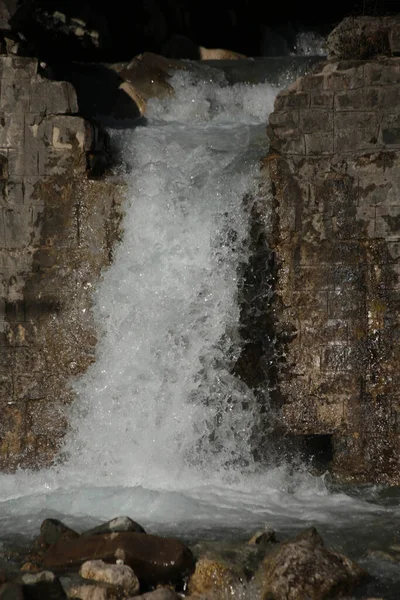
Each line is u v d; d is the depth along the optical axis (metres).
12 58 16.03
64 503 13.48
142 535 10.99
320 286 15.48
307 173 15.57
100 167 16.22
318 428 15.37
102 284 15.62
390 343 15.31
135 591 10.28
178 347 15.25
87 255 15.70
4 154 15.93
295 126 15.62
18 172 15.91
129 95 19.39
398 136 15.40
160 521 12.66
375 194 15.40
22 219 15.85
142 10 23.97
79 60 22.25
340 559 10.75
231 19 25.58
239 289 15.40
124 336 15.42
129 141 17.14
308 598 10.12
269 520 12.84
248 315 15.40
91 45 22.12
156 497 13.63
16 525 12.60
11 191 15.88
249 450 15.13
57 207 15.83
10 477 15.27
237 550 11.37
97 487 14.20
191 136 17.64
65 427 15.52
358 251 15.44
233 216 15.50
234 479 14.84
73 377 15.55
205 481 14.76
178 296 15.37
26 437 15.59
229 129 18.22
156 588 10.44
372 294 15.38
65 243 15.78
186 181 15.81
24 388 15.65
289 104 15.65
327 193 15.50
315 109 15.59
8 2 16.72
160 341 15.29
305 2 26.83
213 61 20.77
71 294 15.69
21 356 15.70
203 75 20.12
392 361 15.29
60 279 15.73
